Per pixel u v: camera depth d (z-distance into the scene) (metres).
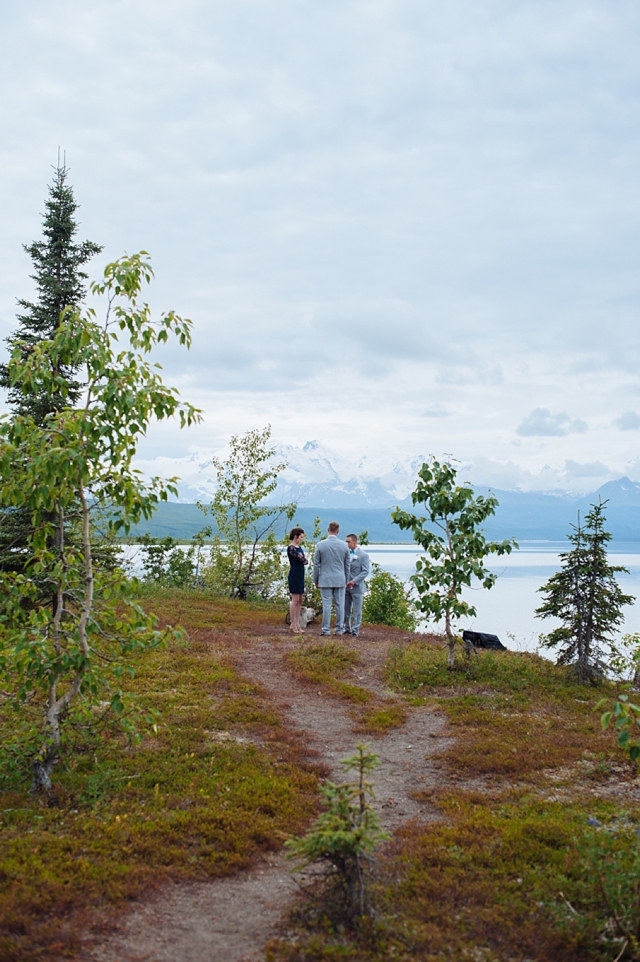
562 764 8.22
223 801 6.66
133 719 7.18
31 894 4.66
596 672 12.45
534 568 147.25
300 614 18.11
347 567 17.05
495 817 6.54
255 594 24.12
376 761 5.14
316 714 10.30
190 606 19.84
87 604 6.89
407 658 13.48
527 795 7.21
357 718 10.18
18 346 7.34
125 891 4.87
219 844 5.77
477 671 12.59
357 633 17.30
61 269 17.77
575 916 4.60
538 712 10.59
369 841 4.58
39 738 6.57
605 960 4.18
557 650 13.09
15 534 12.59
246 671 12.59
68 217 17.83
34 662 6.29
